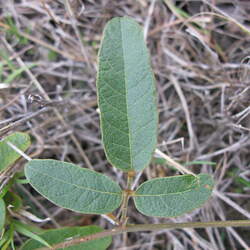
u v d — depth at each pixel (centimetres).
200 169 24
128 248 23
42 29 26
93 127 26
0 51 25
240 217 24
